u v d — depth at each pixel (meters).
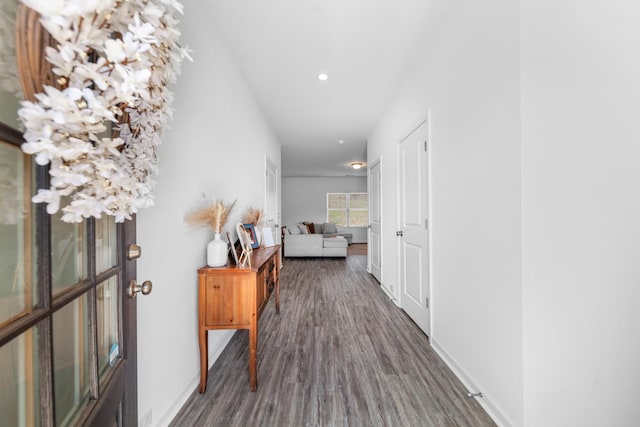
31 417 0.53
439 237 2.00
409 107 2.63
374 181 4.39
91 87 0.53
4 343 0.44
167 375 1.36
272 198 4.41
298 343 2.17
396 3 1.77
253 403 1.49
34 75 0.44
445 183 1.91
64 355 0.64
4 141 0.45
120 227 0.85
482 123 1.49
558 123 1.21
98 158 0.53
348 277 4.46
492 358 1.41
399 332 2.37
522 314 1.21
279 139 4.99
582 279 1.21
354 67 2.55
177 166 1.45
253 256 2.15
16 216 0.51
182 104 1.50
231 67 2.29
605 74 1.21
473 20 1.57
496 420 1.36
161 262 1.31
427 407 1.46
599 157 1.21
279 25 1.97
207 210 1.67
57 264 0.61
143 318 1.19
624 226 1.20
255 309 1.61
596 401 1.21
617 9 1.20
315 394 1.56
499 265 1.36
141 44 0.53
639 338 1.20
